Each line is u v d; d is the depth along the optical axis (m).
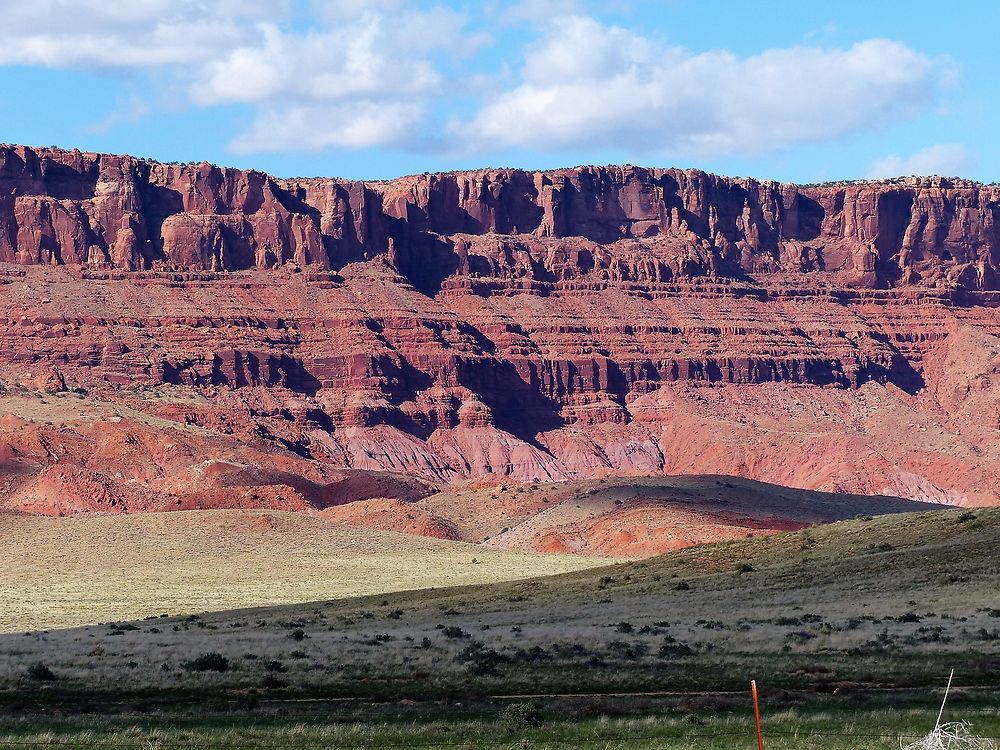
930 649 149.38
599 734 111.62
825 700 126.06
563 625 184.62
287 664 155.00
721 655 152.50
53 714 128.12
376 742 110.81
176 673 150.25
